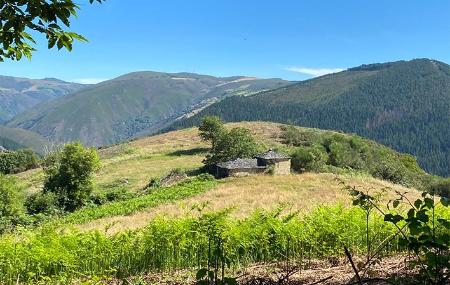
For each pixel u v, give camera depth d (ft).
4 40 17.10
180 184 192.65
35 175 290.76
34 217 153.28
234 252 34.30
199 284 12.09
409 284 14.30
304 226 39.11
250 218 42.93
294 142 323.37
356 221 38.14
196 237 37.01
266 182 172.96
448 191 230.68
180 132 407.64
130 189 215.92
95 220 122.42
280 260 36.94
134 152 324.60
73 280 34.22
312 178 175.94
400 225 35.83
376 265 27.91
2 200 146.10
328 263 33.19
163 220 41.06
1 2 15.99
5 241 35.91
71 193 183.21
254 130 371.56
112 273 36.47
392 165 265.75
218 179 196.24
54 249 34.06
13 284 33.86
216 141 254.68
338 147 261.85
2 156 349.41
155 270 37.19
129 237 39.22
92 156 188.55
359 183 162.81
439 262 13.46
